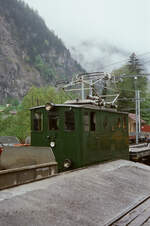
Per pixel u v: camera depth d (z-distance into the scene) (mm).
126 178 10086
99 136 12180
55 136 11352
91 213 6109
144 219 6211
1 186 6879
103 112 12648
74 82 17000
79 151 10875
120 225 5699
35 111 11961
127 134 15484
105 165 11664
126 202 7449
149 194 8719
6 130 36000
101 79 16016
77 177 8703
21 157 9602
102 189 8062
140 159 17406
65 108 11188
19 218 5184
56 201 6352
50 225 5176
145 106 59844
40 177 8391
